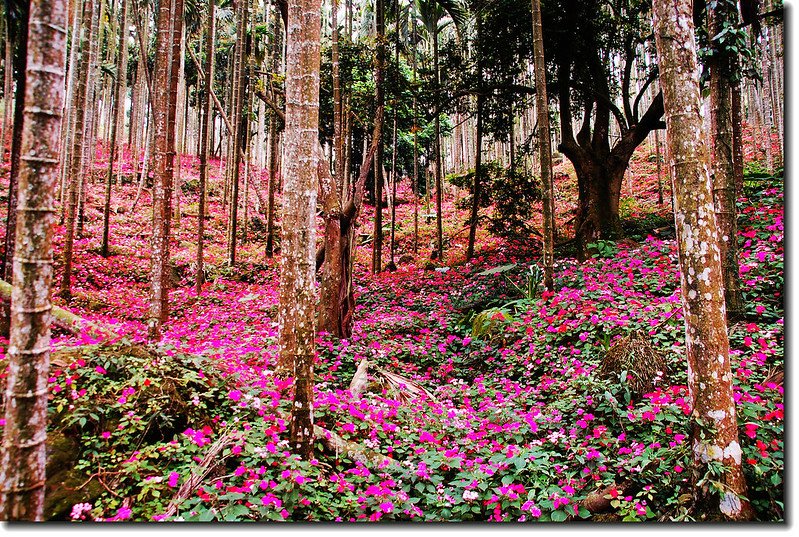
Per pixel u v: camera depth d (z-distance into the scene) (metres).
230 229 12.83
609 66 12.70
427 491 3.51
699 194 3.11
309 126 3.71
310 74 3.79
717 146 5.57
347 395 4.78
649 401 4.17
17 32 7.49
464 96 13.12
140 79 20.00
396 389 5.32
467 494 3.16
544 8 10.34
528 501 3.10
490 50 11.59
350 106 12.31
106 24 20.81
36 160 1.93
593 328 5.86
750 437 3.28
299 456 3.29
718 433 2.98
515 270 9.95
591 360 5.32
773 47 16.00
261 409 3.90
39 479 1.93
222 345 6.04
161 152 5.19
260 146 21.45
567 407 4.37
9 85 9.38
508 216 12.91
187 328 7.73
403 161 23.00
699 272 3.09
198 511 2.82
